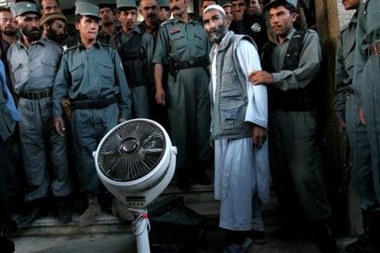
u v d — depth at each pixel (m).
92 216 3.44
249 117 2.61
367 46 2.28
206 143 3.73
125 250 3.07
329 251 2.77
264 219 3.36
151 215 2.80
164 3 4.41
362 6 2.29
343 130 2.80
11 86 3.52
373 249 2.56
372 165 2.25
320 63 2.75
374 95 2.19
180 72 3.61
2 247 2.94
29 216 3.54
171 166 1.99
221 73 2.76
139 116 3.75
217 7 2.78
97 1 4.74
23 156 3.48
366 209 2.55
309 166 2.80
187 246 2.78
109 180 1.92
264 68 3.00
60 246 3.28
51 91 3.46
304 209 2.82
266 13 3.15
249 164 2.69
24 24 3.41
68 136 3.52
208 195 3.70
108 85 3.41
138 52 3.78
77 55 3.40
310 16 3.68
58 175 3.48
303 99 2.84
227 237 2.79
